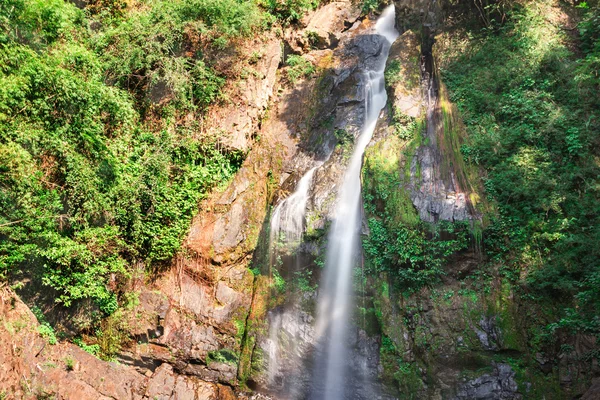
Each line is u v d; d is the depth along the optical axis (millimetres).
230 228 14852
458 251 12359
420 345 12070
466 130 13859
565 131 13156
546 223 12258
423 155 13805
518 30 15172
